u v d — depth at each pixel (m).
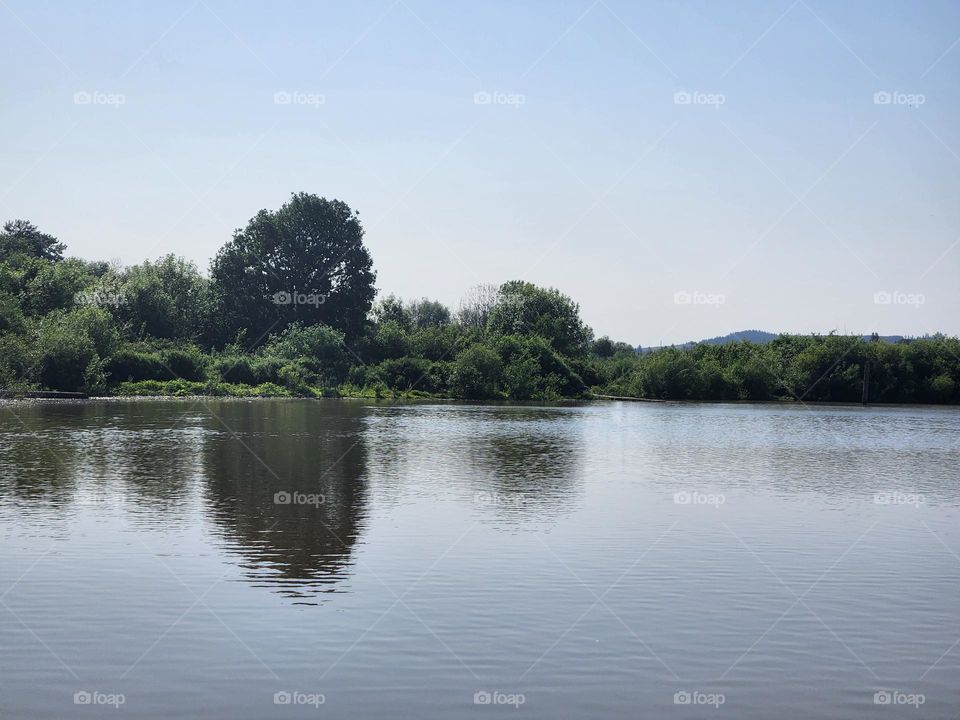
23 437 38.75
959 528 22.12
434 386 94.75
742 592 15.93
